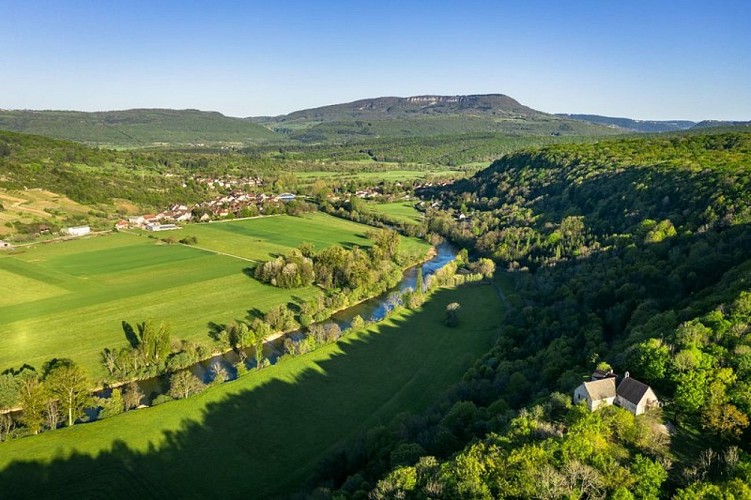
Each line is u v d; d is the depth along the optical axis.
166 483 78.56
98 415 99.12
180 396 101.81
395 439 79.94
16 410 102.69
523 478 54.09
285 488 78.50
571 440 57.94
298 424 95.50
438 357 125.06
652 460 56.75
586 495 52.72
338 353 125.19
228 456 85.62
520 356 110.12
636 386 67.00
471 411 81.38
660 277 117.19
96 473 79.38
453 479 57.16
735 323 76.12
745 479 50.84
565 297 134.00
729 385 64.50
